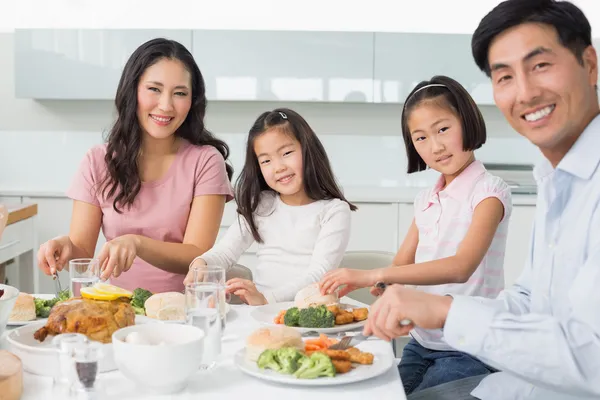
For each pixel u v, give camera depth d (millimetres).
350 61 4102
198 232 2168
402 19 4422
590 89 1166
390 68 4109
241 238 2227
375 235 4020
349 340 1311
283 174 2121
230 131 4492
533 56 1123
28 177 4559
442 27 4418
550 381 1044
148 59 2078
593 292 1020
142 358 1060
